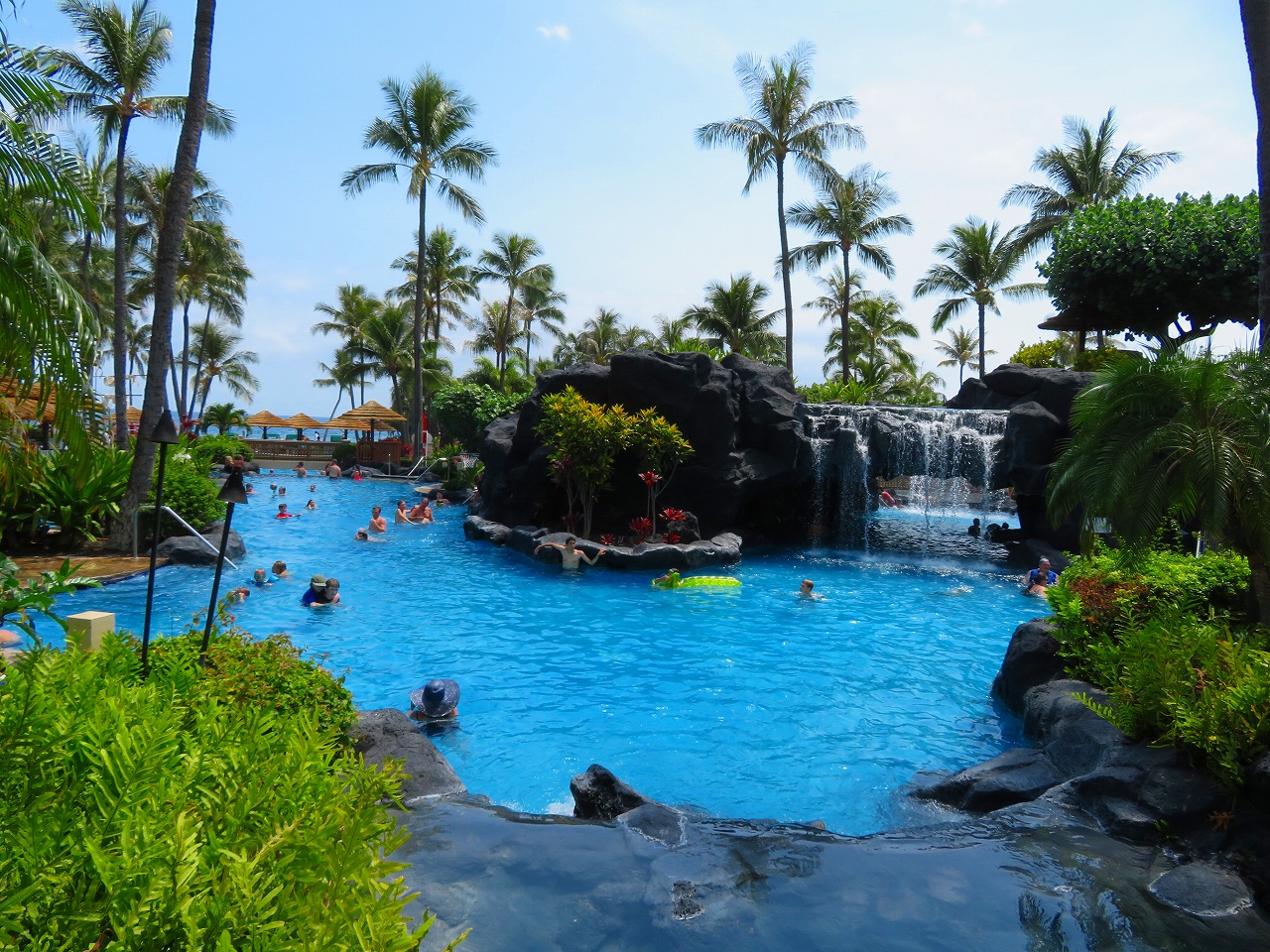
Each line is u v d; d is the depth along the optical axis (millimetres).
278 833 2314
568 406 22188
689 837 5488
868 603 16344
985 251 48531
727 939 4285
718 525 24031
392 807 5797
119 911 1916
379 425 55219
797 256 43719
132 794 2342
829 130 36750
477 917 4395
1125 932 4488
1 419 9617
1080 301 27922
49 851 2086
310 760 2805
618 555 19547
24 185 8008
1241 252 23734
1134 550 8164
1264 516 7652
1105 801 5945
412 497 36062
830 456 24562
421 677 10875
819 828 5758
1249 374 7945
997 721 9492
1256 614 8250
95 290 47406
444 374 60969
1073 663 9281
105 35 27172
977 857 5320
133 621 12703
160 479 5199
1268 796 5305
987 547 24391
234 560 18469
